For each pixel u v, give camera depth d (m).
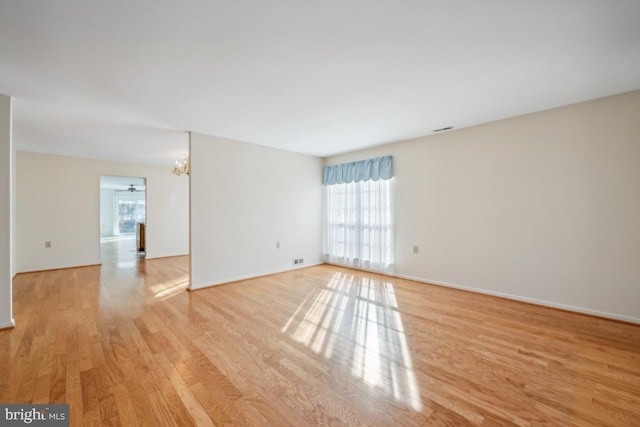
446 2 1.47
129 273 4.86
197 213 3.89
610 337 2.38
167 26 1.64
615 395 1.65
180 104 2.81
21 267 4.84
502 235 3.42
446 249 3.94
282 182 4.97
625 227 2.67
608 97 2.73
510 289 3.37
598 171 2.79
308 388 1.73
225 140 4.17
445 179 3.92
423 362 2.02
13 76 2.19
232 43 1.82
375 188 4.77
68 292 3.73
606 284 2.77
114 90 2.47
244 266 4.42
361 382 1.79
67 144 4.41
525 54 1.98
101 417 1.47
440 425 1.42
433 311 3.02
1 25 1.58
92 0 1.41
